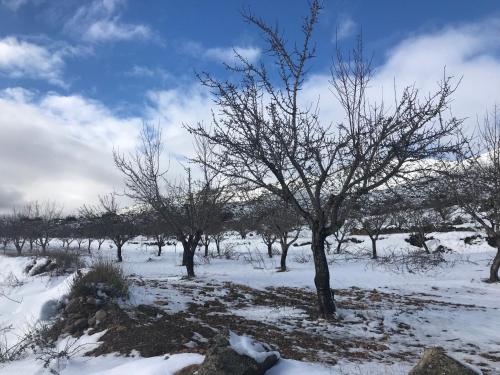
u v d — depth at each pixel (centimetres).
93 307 938
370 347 882
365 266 2341
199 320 959
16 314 1079
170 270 2242
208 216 1880
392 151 1024
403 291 1614
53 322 927
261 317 1072
